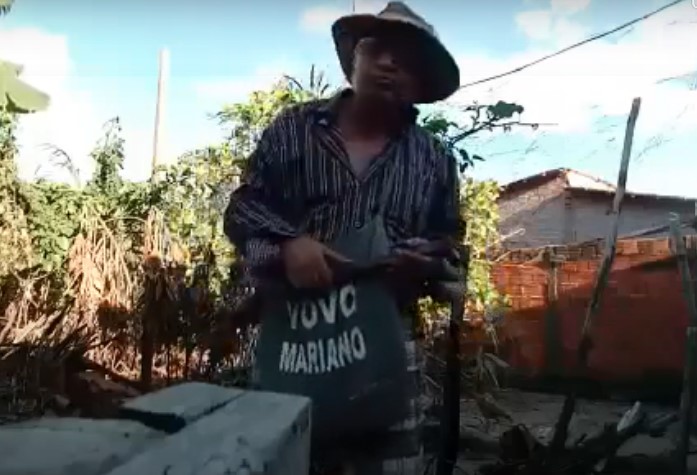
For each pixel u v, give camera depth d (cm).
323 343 171
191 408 111
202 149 780
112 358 668
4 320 642
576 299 1101
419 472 177
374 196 187
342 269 173
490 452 590
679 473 519
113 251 680
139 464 82
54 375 577
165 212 750
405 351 173
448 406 339
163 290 621
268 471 95
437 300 199
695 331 518
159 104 1486
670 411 891
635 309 1056
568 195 1689
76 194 835
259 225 183
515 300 1152
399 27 186
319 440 167
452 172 204
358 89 189
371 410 168
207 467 85
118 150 902
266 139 193
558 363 1091
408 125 198
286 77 761
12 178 795
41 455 79
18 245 768
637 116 490
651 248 1051
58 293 675
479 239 813
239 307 196
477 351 793
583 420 761
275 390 171
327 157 188
